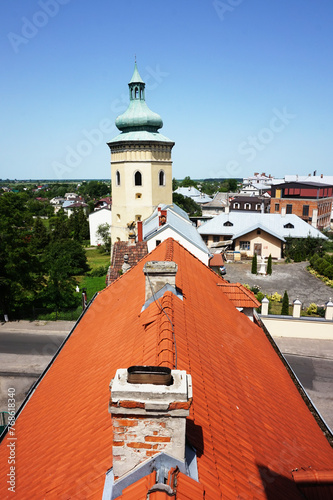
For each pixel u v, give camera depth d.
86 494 5.44
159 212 33.38
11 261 35.94
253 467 6.36
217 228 63.03
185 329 9.52
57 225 80.12
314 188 72.88
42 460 7.38
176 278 13.57
